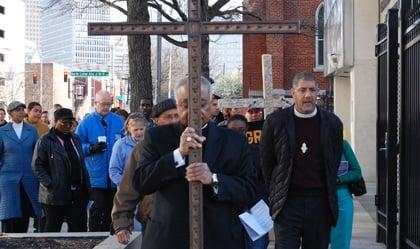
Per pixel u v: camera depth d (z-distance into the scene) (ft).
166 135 14.26
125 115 47.21
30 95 278.26
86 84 215.72
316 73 114.73
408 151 25.08
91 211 30.66
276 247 20.29
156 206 14.05
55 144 28.37
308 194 19.93
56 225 28.68
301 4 114.73
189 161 12.86
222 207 13.85
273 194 20.27
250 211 15.64
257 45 119.03
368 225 37.81
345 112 81.61
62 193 28.14
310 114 20.13
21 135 31.17
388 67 29.01
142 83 54.95
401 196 25.49
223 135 14.32
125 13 68.03
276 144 20.33
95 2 73.56
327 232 20.25
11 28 303.48
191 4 12.87
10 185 30.53
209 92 13.80
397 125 28.94
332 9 73.36
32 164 28.55
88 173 29.53
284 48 115.14
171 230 13.69
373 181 60.80
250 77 119.34
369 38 61.16
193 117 12.78
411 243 24.09
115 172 26.91
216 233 13.73
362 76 61.31
